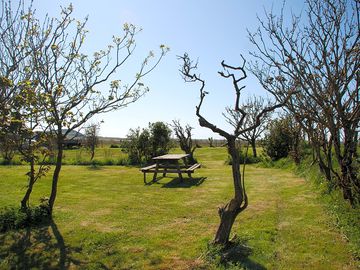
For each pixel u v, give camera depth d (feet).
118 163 74.64
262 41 24.35
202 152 106.93
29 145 23.76
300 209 26.03
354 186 22.20
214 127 17.99
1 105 18.56
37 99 20.81
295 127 52.06
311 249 17.66
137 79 25.20
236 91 18.29
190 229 22.48
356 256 16.44
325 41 21.91
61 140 25.50
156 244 19.67
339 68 22.20
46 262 17.61
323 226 21.33
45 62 22.91
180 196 34.19
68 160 77.10
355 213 20.99
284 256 16.89
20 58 20.65
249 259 16.53
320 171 35.22
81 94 23.99
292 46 22.97
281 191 34.65
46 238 21.09
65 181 45.88
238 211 18.10
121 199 32.99
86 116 24.71
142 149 75.72
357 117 21.95
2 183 43.55
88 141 82.94
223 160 88.02
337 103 21.68
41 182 44.80
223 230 17.94
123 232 22.03
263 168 60.49
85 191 37.88
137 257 17.90
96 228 23.00
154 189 38.88
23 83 19.76
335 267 15.52
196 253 17.97
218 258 16.53
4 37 20.62
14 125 20.92
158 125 75.97
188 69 18.44
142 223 24.14
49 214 25.48
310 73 22.21
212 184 41.93
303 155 53.83
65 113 23.54
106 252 18.75
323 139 28.78
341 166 22.93
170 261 17.16
